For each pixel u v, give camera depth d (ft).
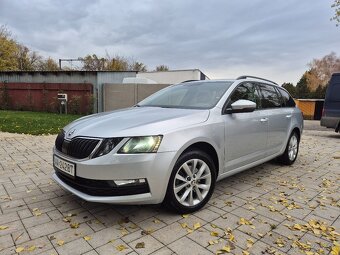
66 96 54.75
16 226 9.36
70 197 11.88
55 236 8.75
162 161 9.17
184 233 9.07
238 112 11.97
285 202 11.80
